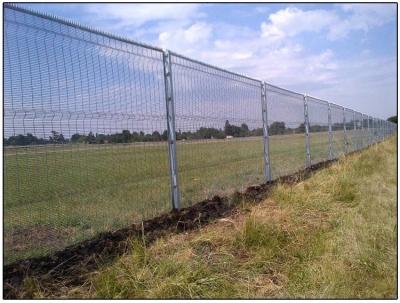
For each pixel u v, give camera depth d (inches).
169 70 224.5
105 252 163.5
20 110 141.9
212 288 147.6
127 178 194.5
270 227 197.3
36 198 152.3
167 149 224.8
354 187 310.7
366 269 165.6
